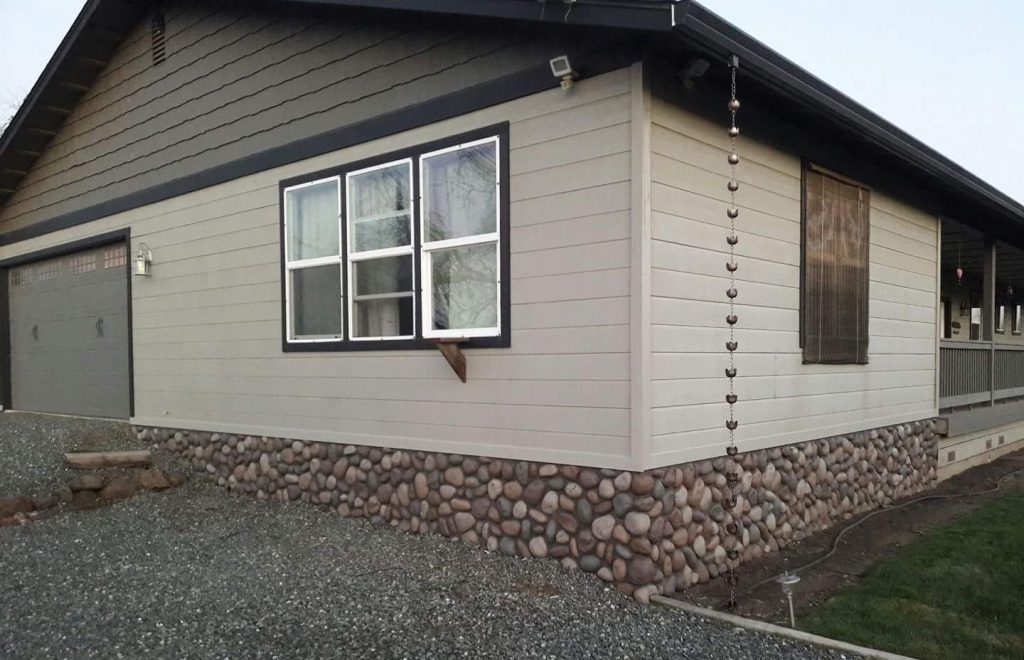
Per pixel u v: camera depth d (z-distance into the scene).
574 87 4.80
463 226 5.48
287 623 3.96
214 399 7.63
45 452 7.84
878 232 7.42
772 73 4.74
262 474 7.05
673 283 4.74
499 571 4.78
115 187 9.04
